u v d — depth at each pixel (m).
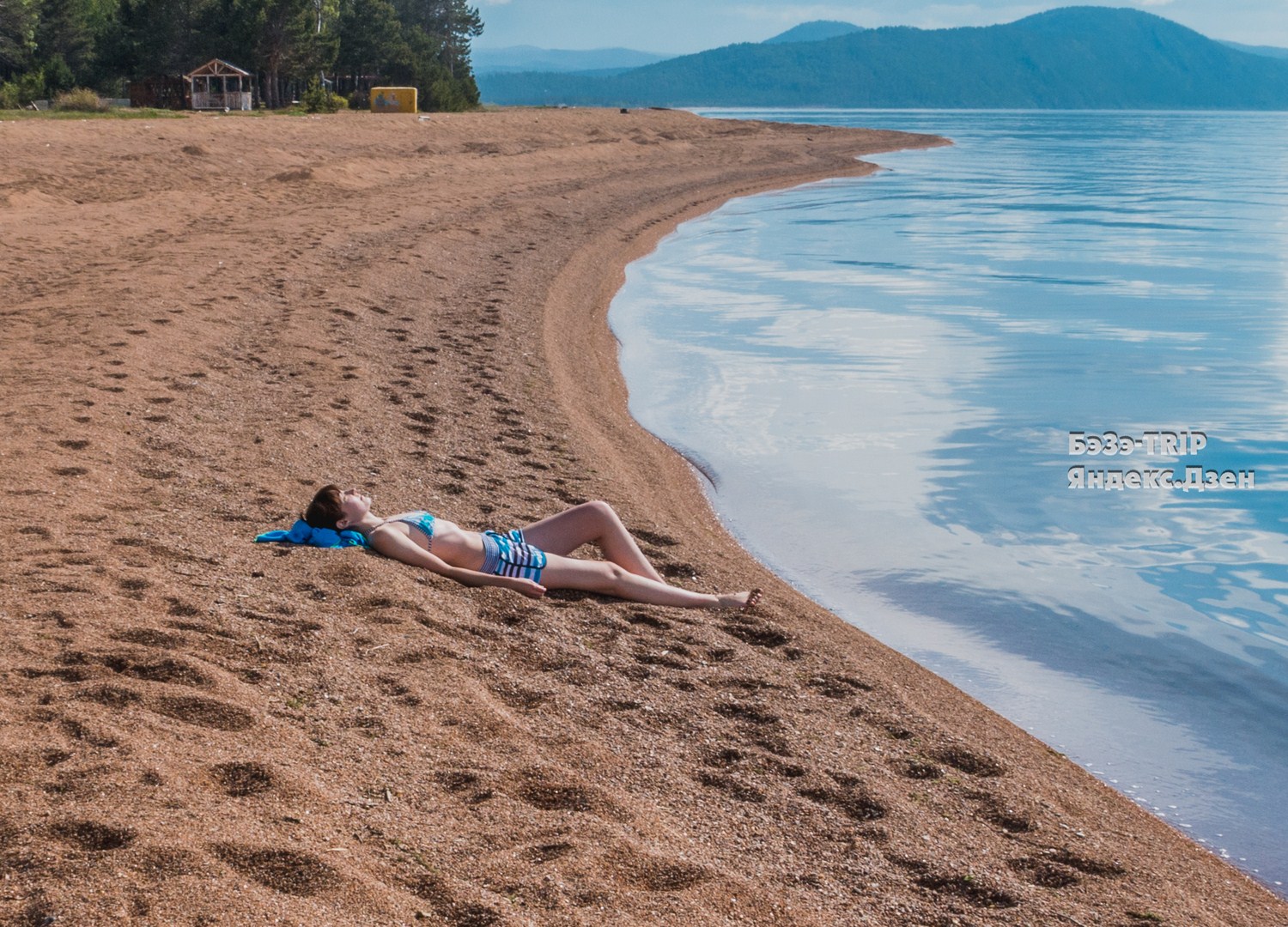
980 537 8.34
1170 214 32.78
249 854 2.87
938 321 16.45
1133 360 14.12
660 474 9.29
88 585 4.82
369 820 3.23
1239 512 8.95
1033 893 3.53
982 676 6.10
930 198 36.97
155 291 12.56
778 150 54.72
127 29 62.72
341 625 4.79
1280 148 83.38
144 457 7.22
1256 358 14.25
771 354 14.11
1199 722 5.69
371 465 7.87
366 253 16.69
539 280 16.97
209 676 4.02
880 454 10.30
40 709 3.61
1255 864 4.38
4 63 57.72
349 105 65.62
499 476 8.18
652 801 3.74
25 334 10.41
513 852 3.18
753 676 5.07
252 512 6.44
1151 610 7.14
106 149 27.55
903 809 3.96
